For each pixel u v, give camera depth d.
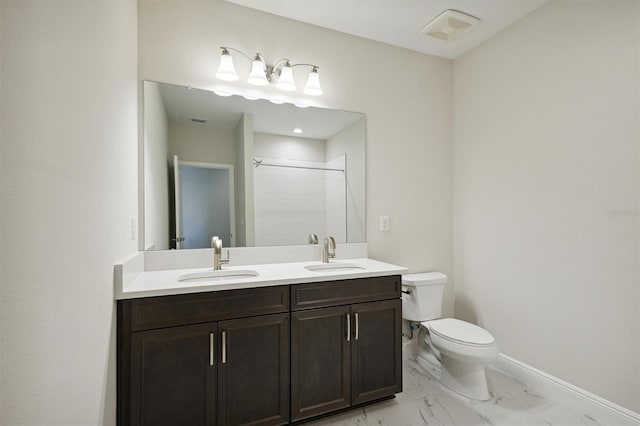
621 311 1.58
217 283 1.39
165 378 1.29
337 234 2.24
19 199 0.56
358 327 1.69
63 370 0.72
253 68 1.88
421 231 2.54
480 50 2.41
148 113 1.75
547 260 1.93
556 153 1.88
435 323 2.04
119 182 1.25
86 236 0.86
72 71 0.78
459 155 2.61
